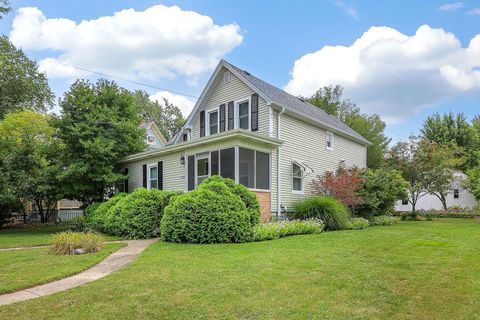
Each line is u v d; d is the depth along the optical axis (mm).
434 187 20000
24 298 4148
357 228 13055
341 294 4305
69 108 15695
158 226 10938
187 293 4262
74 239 7574
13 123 18828
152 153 14984
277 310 3709
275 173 13586
